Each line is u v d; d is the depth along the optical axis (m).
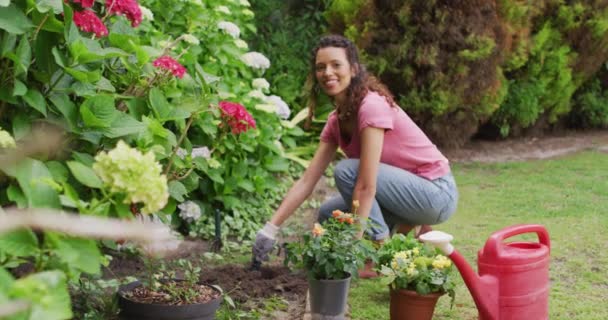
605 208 5.16
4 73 2.57
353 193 3.60
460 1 6.27
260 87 5.27
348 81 3.57
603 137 8.28
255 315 3.14
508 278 2.83
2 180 2.43
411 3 6.30
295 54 7.45
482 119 7.04
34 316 1.26
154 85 3.19
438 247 2.74
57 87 2.69
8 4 2.35
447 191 3.75
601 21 7.60
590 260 4.00
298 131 5.98
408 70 6.43
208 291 2.91
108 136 2.67
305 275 3.66
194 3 4.83
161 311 2.64
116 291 2.95
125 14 2.93
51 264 1.61
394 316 3.09
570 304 3.35
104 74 3.14
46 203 1.66
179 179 3.20
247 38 7.29
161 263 3.66
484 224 4.77
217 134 4.50
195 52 4.77
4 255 1.66
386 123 3.50
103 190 1.72
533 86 7.53
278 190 5.32
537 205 5.27
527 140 8.02
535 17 7.52
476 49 6.37
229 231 4.56
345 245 3.01
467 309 3.30
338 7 6.77
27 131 2.62
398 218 3.90
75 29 2.60
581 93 8.57
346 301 3.15
